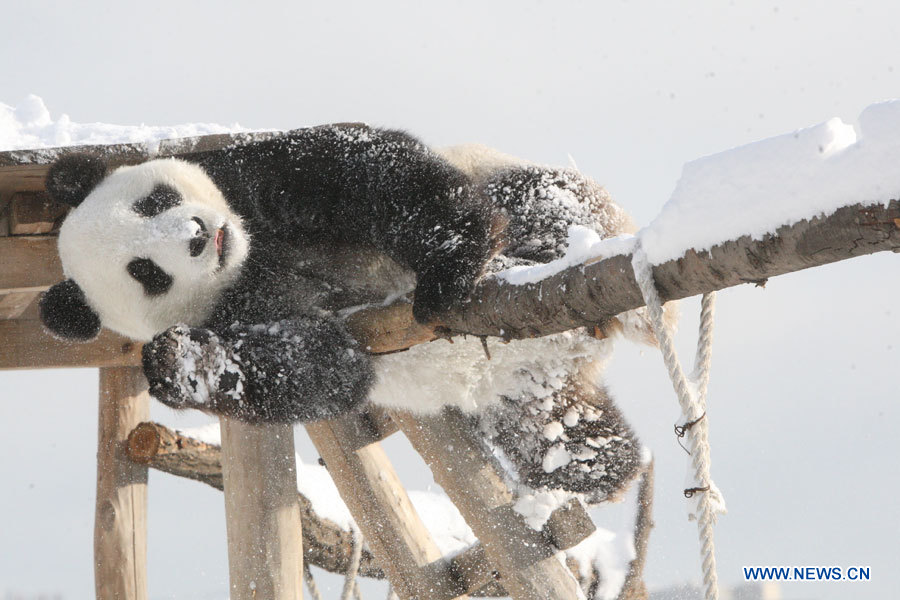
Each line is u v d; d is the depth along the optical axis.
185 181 15.43
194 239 14.50
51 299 15.29
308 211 15.35
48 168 16.52
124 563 22.62
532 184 17.44
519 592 17.72
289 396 13.50
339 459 19.67
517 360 17.03
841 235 7.90
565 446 17.97
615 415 18.16
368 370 14.37
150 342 13.35
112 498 22.78
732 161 8.85
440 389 16.81
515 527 17.86
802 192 8.10
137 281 14.96
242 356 13.43
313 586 23.03
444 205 13.46
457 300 12.38
